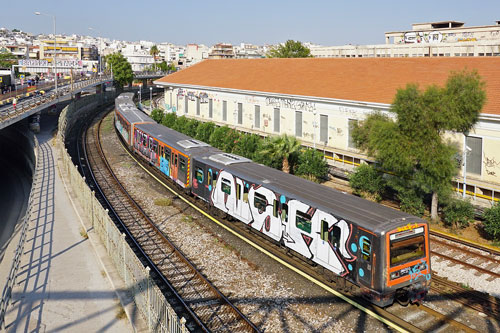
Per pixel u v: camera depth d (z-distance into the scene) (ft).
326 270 48.83
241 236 62.64
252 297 46.09
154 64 483.51
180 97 168.66
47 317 40.83
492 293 47.14
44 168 102.06
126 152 123.44
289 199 52.95
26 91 201.05
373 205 48.44
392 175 79.97
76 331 38.63
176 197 81.92
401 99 65.62
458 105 61.72
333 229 46.57
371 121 79.51
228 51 589.73
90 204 63.77
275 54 246.27
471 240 62.08
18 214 98.07
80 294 45.11
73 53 526.16
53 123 167.84
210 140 110.01
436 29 268.62
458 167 78.89
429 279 44.45
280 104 117.91
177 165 82.17
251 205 60.29
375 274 41.68
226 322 41.47
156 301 35.70
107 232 52.70
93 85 234.99
